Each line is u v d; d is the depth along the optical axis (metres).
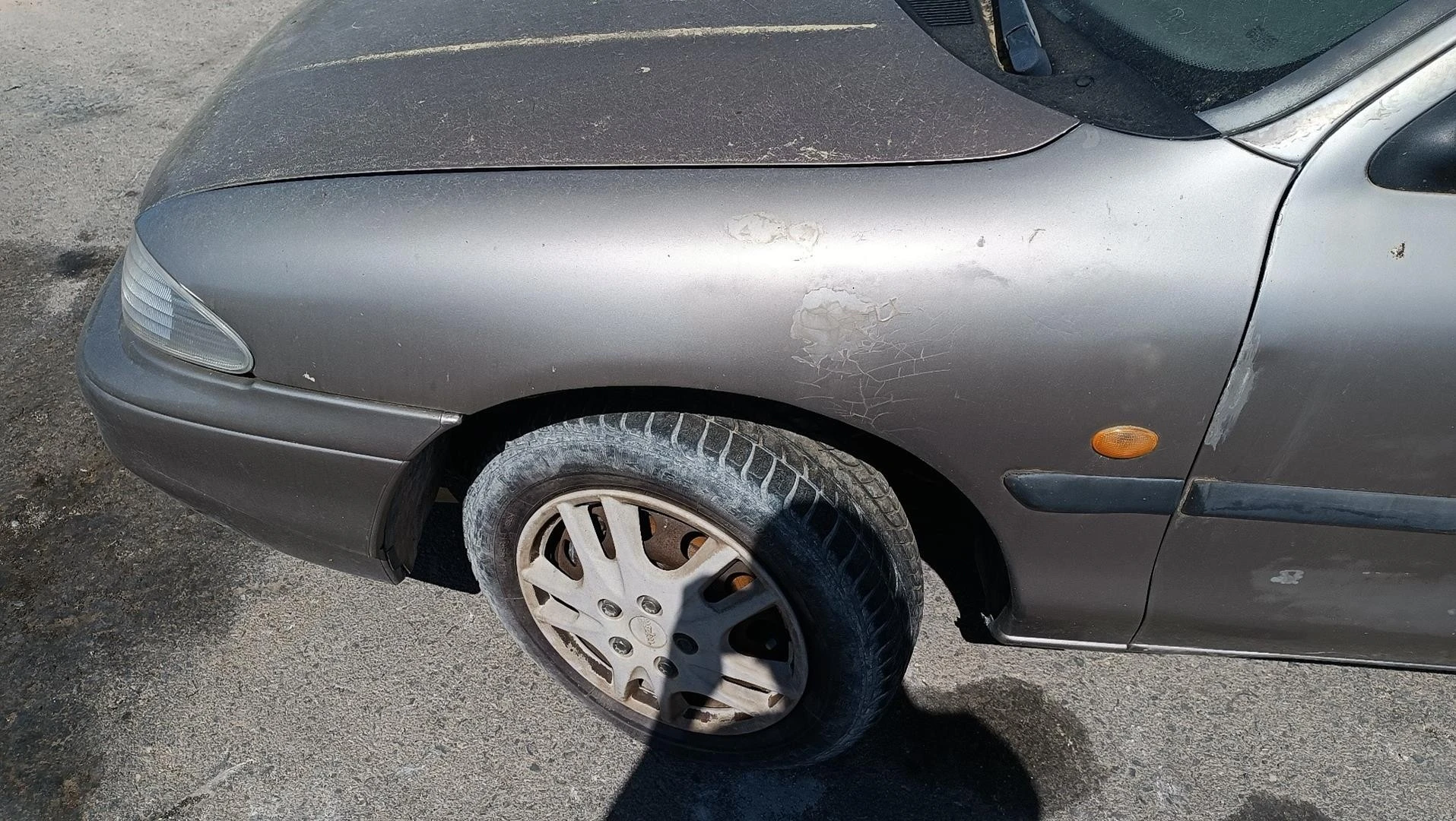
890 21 1.62
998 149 1.33
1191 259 1.24
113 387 1.68
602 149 1.43
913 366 1.30
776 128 1.41
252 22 4.90
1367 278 1.21
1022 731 1.88
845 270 1.29
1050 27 1.59
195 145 1.73
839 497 1.43
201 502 1.77
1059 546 1.46
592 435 1.44
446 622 2.12
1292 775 1.80
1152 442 1.32
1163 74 1.41
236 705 1.96
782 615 1.51
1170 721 1.89
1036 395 1.30
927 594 2.14
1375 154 1.23
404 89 1.64
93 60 4.58
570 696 1.96
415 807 1.79
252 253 1.48
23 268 3.25
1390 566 1.45
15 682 2.01
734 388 1.35
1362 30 1.28
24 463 2.52
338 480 1.58
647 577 1.55
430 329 1.40
